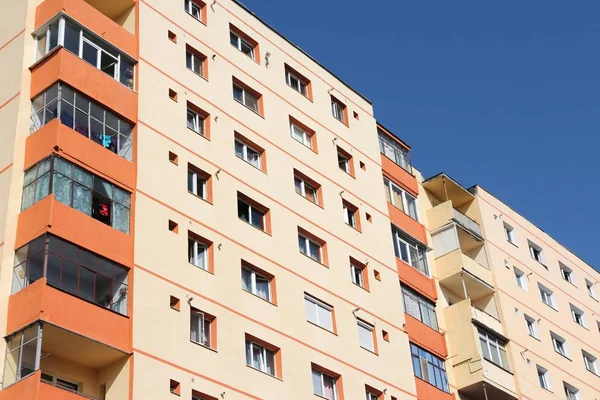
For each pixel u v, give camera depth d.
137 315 31.83
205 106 39.62
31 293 29.78
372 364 40.38
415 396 41.66
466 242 52.34
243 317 35.75
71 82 34.12
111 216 33.06
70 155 32.69
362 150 47.84
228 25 43.62
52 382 30.03
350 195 45.09
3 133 33.78
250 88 42.88
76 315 30.05
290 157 42.72
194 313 34.25
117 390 30.48
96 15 36.75
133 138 35.53
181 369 32.22
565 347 54.84
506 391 46.28
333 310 40.12
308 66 47.38
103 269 31.72
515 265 54.06
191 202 36.34
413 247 47.97
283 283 38.41
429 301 46.78
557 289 57.28
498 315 50.09
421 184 52.38
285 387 35.75
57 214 31.22
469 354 45.75
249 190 39.44
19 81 34.41
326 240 41.97
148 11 39.47
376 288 43.22
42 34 35.62
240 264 36.97
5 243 31.06
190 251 35.81
